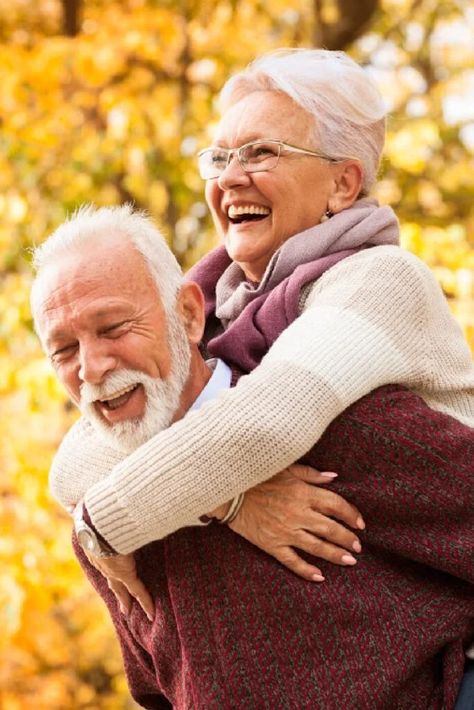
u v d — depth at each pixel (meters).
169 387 2.25
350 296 2.27
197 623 2.27
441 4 8.41
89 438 2.52
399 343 2.26
